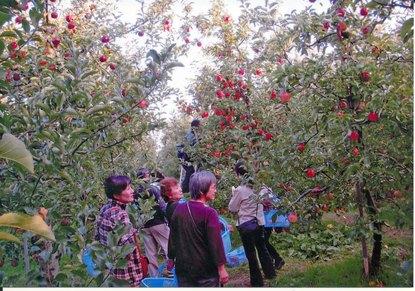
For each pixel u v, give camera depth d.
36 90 3.20
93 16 5.44
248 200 4.36
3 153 1.00
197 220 2.84
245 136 4.93
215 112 5.88
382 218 3.70
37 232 1.05
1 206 2.77
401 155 3.37
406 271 2.77
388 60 3.23
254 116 5.23
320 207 3.99
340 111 3.35
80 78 2.78
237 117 5.78
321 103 3.46
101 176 3.69
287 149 3.64
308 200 3.91
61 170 2.69
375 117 3.13
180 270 2.89
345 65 3.24
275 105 4.47
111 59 4.51
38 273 2.22
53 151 2.62
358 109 3.45
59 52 3.75
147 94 3.07
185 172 7.07
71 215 2.95
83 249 2.38
